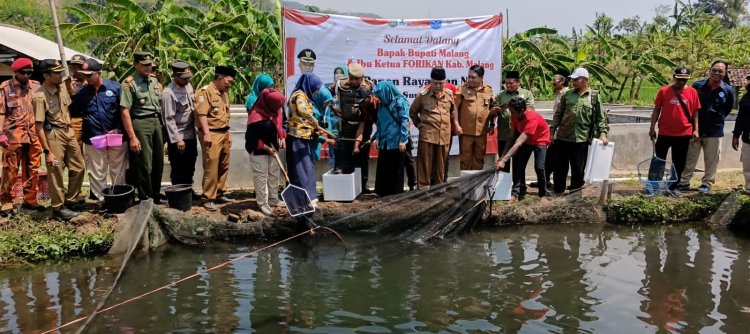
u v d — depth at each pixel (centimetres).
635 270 656
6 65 1540
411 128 926
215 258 697
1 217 740
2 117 724
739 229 825
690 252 721
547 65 2144
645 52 2617
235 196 880
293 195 750
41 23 3884
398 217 768
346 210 781
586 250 726
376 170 866
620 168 1039
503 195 851
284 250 727
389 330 502
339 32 908
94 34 1664
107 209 763
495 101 899
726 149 1105
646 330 504
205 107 789
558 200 846
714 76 877
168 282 619
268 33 1731
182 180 823
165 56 1566
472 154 897
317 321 521
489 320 523
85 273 648
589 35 2833
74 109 783
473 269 659
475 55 935
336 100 853
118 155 786
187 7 1966
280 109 795
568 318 528
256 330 503
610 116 1387
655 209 844
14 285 611
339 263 680
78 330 494
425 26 920
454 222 780
